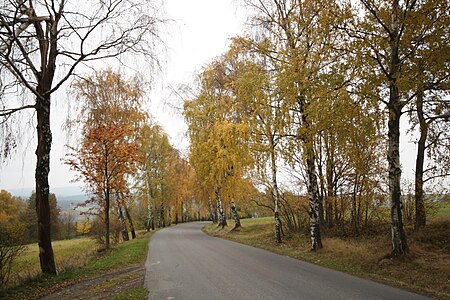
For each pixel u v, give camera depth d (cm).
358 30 1045
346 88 1043
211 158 2655
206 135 2803
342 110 1020
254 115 1573
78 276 1170
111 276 1135
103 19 1077
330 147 1670
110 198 2397
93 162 1994
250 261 1294
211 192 3412
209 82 2731
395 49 1059
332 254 1327
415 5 1025
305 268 1115
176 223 6316
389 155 1119
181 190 4884
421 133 1469
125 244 2297
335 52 1085
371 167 1634
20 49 1009
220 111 2528
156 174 4194
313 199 1496
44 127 1165
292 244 1767
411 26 1003
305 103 1258
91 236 2870
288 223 2181
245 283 895
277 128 1404
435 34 966
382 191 1661
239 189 2448
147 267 1248
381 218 1752
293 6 1420
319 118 1111
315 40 1192
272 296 753
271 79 1421
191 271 1112
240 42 1588
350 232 1817
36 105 1130
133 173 2167
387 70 1088
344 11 1032
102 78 2336
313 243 1470
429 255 1107
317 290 801
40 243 1162
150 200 4206
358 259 1160
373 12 1041
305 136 1300
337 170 1833
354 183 1755
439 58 949
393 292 774
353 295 750
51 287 1022
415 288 808
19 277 1077
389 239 1452
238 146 1902
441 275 892
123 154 2033
